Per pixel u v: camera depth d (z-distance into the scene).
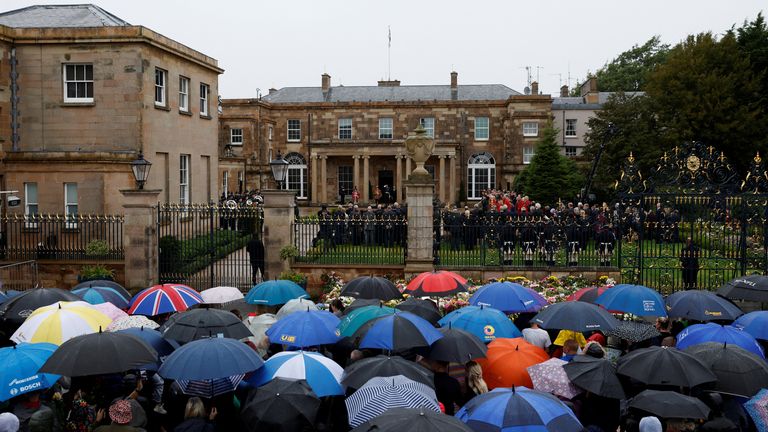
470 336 10.66
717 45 50.91
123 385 9.76
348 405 8.61
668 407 8.62
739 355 9.93
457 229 24.47
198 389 9.60
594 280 23.23
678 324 14.78
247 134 63.88
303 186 68.06
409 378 9.02
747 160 47.94
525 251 24.47
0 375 8.99
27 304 12.93
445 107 66.25
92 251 25.00
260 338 12.85
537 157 49.62
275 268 24.23
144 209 23.98
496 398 8.01
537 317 12.46
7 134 30.52
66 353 9.11
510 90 70.69
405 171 66.44
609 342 13.43
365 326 10.71
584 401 9.79
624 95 54.44
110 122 30.34
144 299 14.17
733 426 8.97
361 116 67.06
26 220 24.94
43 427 8.15
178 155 34.12
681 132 48.72
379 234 25.05
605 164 51.25
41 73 30.62
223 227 36.25
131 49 30.17
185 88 35.44
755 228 24.69
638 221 25.20
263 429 8.45
